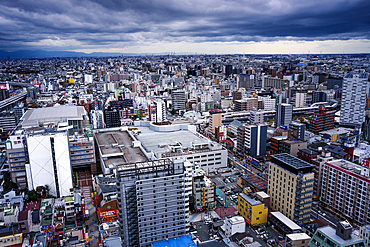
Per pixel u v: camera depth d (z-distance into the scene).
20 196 183.00
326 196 184.62
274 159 178.25
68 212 180.50
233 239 147.75
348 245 107.06
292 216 162.62
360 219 160.50
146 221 131.88
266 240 152.25
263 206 166.50
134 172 129.25
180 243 128.25
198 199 183.62
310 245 119.19
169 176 131.75
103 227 162.00
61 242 139.62
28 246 136.00
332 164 180.00
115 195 176.25
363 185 157.12
